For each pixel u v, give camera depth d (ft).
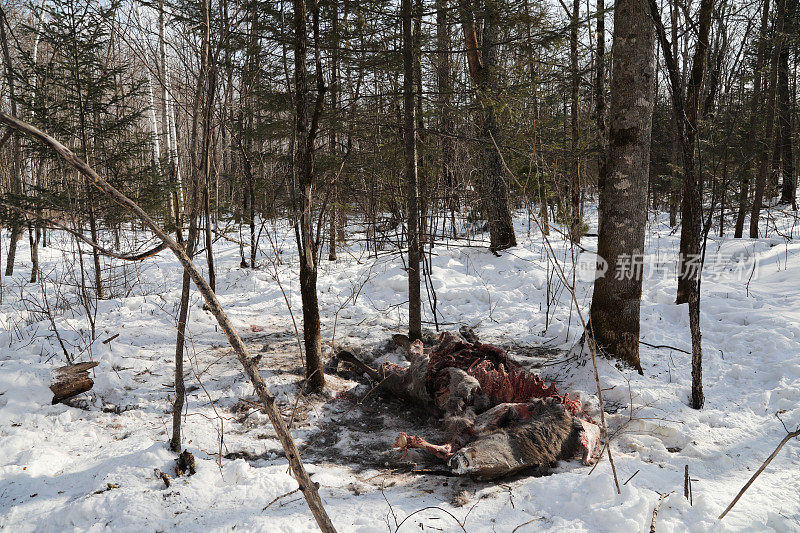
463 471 11.51
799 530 9.94
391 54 23.00
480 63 33.35
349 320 26.40
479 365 15.56
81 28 27.07
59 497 11.23
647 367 18.86
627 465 12.38
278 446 13.96
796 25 47.14
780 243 40.24
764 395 16.42
